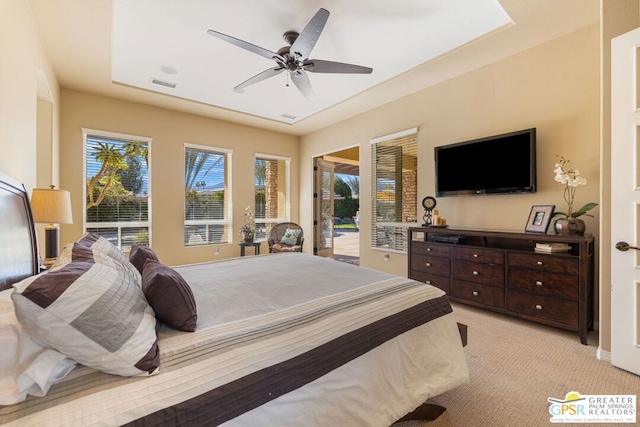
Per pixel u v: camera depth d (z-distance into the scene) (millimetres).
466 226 3561
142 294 1152
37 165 3221
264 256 2865
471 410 1586
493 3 2365
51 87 3154
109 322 853
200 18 2535
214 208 5320
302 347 1078
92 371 841
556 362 2070
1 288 1244
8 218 1416
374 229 4785
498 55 3145
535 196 2988
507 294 2795
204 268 2285
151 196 4578
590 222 2645
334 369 1092
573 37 2730
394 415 1247
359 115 5023
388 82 3795
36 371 730
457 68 3438
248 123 5555
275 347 1049
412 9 2434
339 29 2705
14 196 1580
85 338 798
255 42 2916
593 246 2557
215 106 4645
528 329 2643
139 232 4523
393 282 1850
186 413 771
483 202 3402
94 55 3025
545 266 2545
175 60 3238
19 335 760
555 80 2844
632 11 1984
